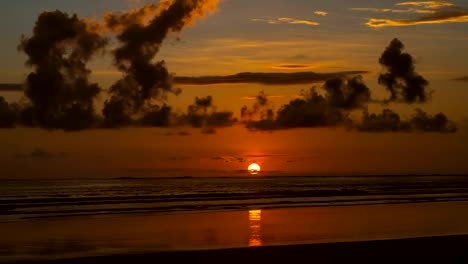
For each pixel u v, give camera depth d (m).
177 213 35.91
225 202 47.53
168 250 20.02
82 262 17.47
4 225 28.50
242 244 21.34
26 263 17.33
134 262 17.44
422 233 24.81
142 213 36.25
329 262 17.50
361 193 63.62
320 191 69.06
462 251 19.48
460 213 35.34
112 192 70.06
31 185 109.00
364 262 17.61
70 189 83.50
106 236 23.78
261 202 47.31
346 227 26.95
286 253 18.69
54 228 26.98
